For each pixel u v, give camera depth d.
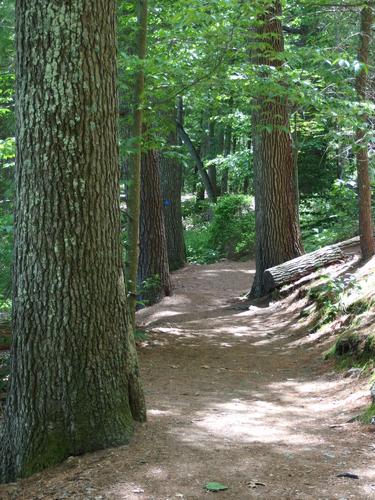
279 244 14.52
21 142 4.84
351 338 8.17
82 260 4.86
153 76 8.28
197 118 32.97
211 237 26.22
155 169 16.62
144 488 4.13
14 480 4.88
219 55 8.35
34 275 4.84
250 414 6.23
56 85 4.70
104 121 4.92
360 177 11.70
